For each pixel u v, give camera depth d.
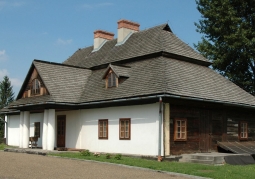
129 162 17.27
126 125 21.73
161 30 26.09
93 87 25.41
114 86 23.31
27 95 26.80
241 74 34.47
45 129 24.47
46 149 24.28
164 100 19.53
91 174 13.88
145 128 20.41
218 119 23.12
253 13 33.91
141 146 20.55
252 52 32.59
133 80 22.38
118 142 22.11
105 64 27.19
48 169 15.04
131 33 29.59
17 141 33.81
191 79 22.16
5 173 13.74
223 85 24.59
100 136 23.53
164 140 19.38
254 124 26.38
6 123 36.06
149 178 13.29
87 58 31.56
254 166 18.27
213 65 34.75
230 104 22.98
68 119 26.44
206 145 21.95
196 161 18.91
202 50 35.47
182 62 24.09
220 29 33.50
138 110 20.98
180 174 14.24
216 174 14.19
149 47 24.59
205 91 21.88
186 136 20.67
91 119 24.45
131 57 25.00
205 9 35.69
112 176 13.52
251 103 24.89
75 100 24.83
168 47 23.88
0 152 24.31
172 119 20.11
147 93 19.92
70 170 14.85
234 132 24.25
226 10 33.16
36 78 25.78
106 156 19.11
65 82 25.83
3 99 60.12
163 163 17.39
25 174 13.57
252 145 24.09
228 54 33.44
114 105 22.64
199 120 21.72
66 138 26.38
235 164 19.36
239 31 31.72
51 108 24.30
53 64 26.62
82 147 24.91
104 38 32.81
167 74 20.89
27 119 27.05
